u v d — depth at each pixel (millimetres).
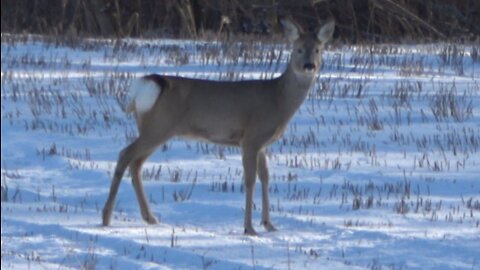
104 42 45406
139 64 38469
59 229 17297
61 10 58438
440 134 26938
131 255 15703
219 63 37906
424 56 41062
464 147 25531
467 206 19641
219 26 59469
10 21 58688
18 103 31531
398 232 17297
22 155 25125
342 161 24172
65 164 23953
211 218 18875
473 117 28969
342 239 16906
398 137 26641
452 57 39906
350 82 34062
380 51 42844
